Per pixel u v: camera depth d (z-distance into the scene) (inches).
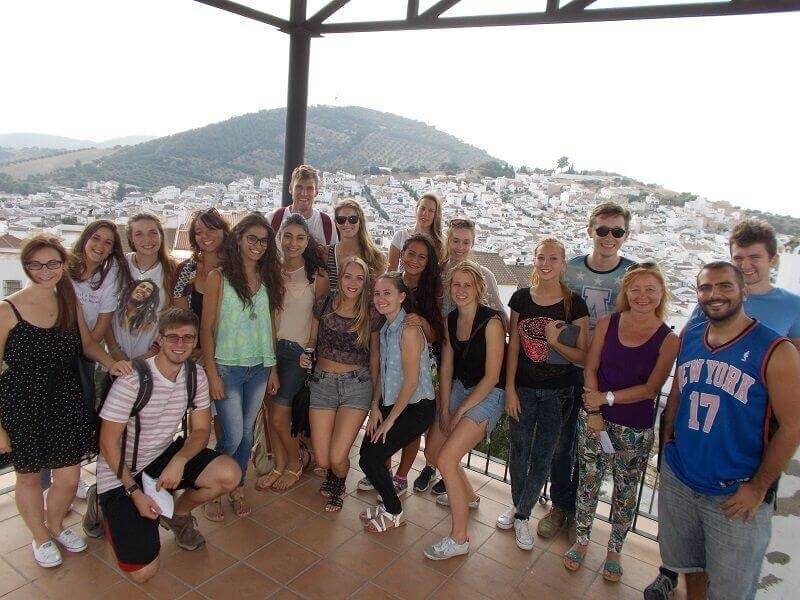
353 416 106.1
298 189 135.8
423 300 105.3
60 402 82.3
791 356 63.1
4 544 90.9
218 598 81.4
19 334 77.5
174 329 81.2
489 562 96.7
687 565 80.4
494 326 97.3
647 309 83.0
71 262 94.2
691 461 73.4
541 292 98.9
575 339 94.1
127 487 81.5
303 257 111.7
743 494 67.6
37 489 84.5
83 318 88.5
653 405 88.5
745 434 68.0
